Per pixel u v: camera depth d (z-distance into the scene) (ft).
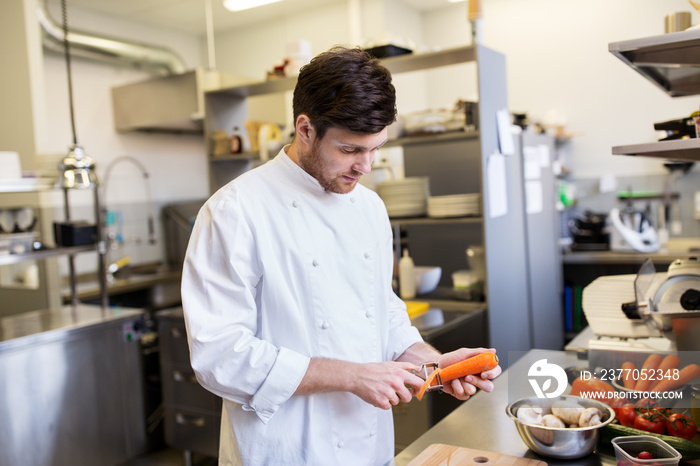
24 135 12.97
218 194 4.20
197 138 18.83
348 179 4.01
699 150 5.22
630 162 16.21
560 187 15.87
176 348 10.36
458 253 11.28
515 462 3.86
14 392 8.59
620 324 5.42
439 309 9.86
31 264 12.93
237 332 3.82
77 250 10.18
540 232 12.82
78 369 9.46
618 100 16.30
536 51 17.24
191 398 10.27
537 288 12.58
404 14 17.72
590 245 15.42
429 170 11.49
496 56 10.00
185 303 3.99
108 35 15.12
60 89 15.15
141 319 10.49
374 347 4.53
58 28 13.57
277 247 4.15
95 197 10.43
